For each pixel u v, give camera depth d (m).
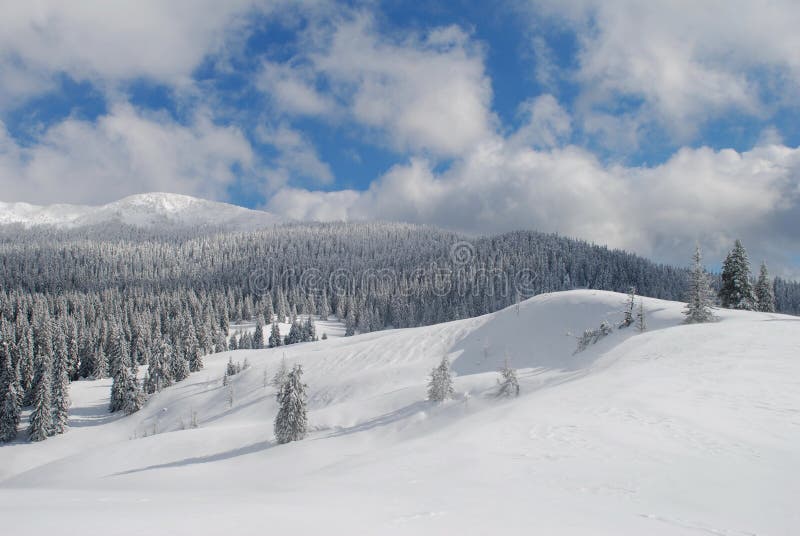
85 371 104.06
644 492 10.02
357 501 9.77
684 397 18.19
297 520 7.80
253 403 65.62
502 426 18.02
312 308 197.12
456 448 15.71
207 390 79.56
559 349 56.16
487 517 8.30
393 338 78.19
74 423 74.69
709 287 49.00
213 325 133.38
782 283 165.62
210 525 7.26
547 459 13.16
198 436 46.78
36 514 7.91
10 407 66.62
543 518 8.28
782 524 8.16
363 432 37.94
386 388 56.88
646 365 26.12
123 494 12.88
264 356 102.56
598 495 9.95
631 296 54.97
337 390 59.69
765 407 16.11
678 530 7.75
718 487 10.12
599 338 52.53
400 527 7.57
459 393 40.84
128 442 48.91
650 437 14.16
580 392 22.02
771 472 10.93
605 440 14.33
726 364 22.80
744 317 45.88
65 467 45.44
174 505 9.38
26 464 60.41
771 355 23.42
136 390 78.50
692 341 29.56
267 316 173.38
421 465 14.27
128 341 113.81
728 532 7.72
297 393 40.69
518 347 60.69
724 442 13.24
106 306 146.75
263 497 10.80
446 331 75.25
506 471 12.40
